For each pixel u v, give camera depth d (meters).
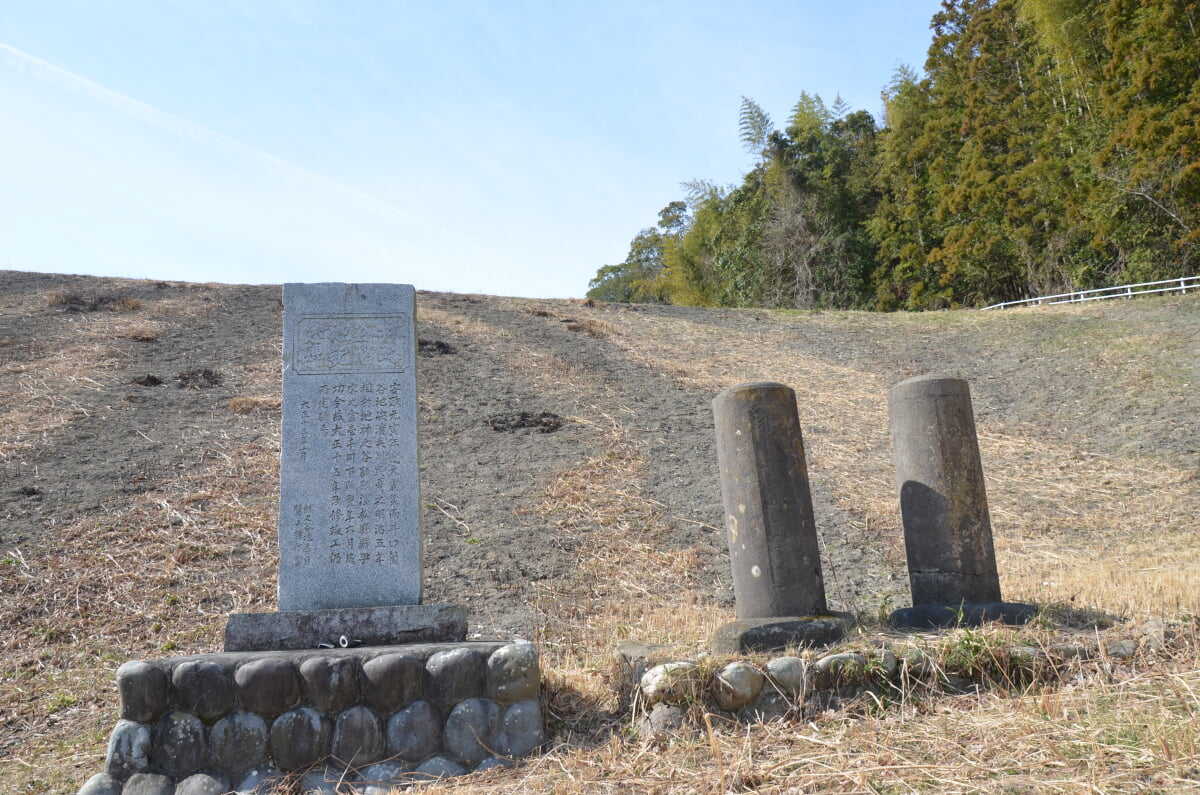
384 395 5.35
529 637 6.55
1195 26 22.91
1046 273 28.17
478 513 9.88
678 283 40.50
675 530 9.70
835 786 3.43
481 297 22.22
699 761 3.85
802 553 4.97
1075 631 4.82
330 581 5.12
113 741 4.10
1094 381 15.28
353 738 4.18
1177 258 24.42
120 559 7.98
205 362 14.52
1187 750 3.29
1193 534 9.17
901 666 4.39
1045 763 3.39
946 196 31.23
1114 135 23.95
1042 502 10.70
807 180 36.19
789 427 5.11
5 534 8.23
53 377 13.03
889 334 20.41
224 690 4.17
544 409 13.73
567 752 4.21
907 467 5.51
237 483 9.98
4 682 5.98
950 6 35.25
